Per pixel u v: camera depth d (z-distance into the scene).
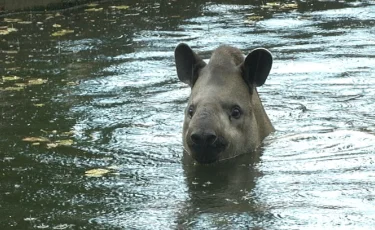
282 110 14.31
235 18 22.56
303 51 18.36
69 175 11.28
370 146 12.30
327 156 11.89
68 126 13.56
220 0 25.36
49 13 23.98
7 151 12.36
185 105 14.64
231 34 20.34
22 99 15.23
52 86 16.11
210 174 11.22
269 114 14.10
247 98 12.09
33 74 17.12
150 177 11.15
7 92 15.73
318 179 10.89
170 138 12.88
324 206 9.85
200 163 11.62
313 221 9.36
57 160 11.92
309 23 21.64
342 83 15.84
